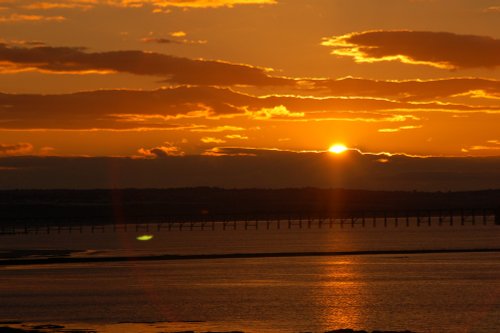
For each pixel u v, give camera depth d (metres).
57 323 79.94
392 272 129.50
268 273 129.50
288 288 108.44
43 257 172.75
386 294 101.56
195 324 79.00
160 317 83.81
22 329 75.19
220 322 80.25
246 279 120.56
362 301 95.12
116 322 80.44
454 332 75.38
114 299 98.56
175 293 104.12
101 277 125.94
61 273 133.25
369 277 122.06
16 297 100.94
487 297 98.00
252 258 163.12
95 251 198.12
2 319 83.06
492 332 75.38
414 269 134.50
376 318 82.81
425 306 90.81
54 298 99.75
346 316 84.06
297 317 83.56
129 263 154.00
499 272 128.38
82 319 82.62
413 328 77.25
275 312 86.81
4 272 135.75
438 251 178.38
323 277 122.56
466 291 104.00
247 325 78.38
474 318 82.50
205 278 122.81
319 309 88.81
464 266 139.62
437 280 117.12
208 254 177.25
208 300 96.94
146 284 115.00
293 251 186.75
